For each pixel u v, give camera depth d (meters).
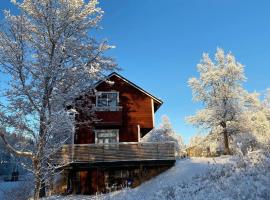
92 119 23.77
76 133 25.38
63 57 21.25
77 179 24.70
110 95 26.84
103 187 23.92
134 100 27.02
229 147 33.97
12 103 19.14
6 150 19.20
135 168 23.86
